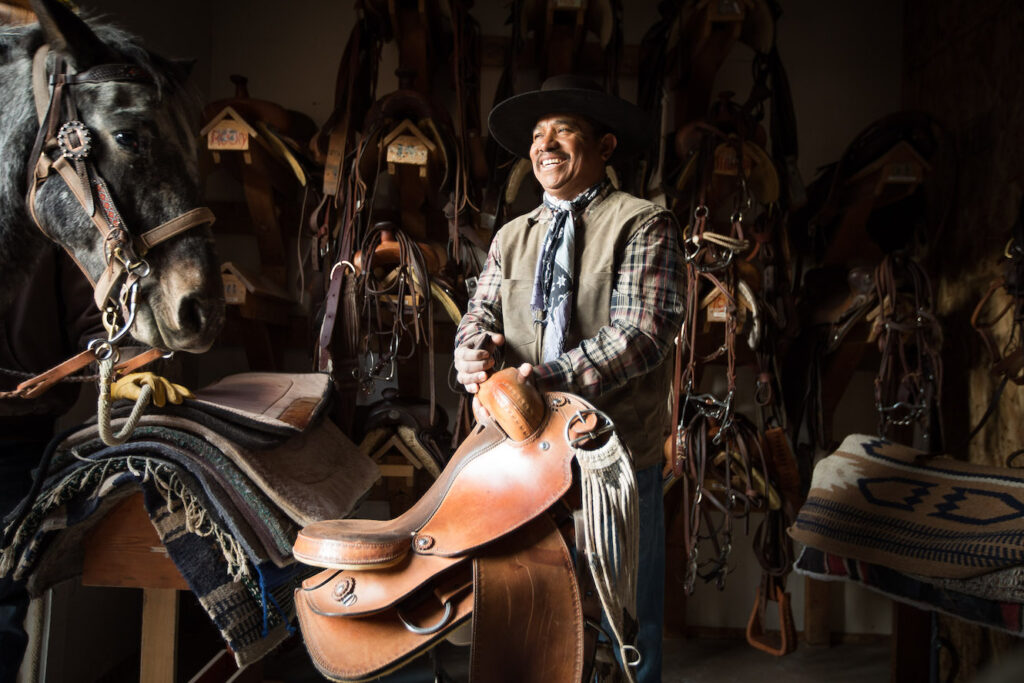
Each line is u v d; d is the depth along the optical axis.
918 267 2.46
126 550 1.66
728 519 2.42
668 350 1.34
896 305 2.46
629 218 1.39
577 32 2.63
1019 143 2.44
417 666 2.62
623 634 1.06
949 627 2.66
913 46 3.07
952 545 1.83
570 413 1.11
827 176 2.83
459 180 2.48
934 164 2.89
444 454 2.50
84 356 1.41
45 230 1.32
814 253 2.95
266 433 1.74
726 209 2.98
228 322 2.74
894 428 2.95
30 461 1.75
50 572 1.60
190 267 1.32
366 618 1.06
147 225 1.31
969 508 1.92
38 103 1.30
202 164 2.56
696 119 2.76
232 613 1.53
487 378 1.26
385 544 1.05
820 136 3.08
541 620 1.03
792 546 2.58
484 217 2.57
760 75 2.62
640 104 2.73
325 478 1.87
